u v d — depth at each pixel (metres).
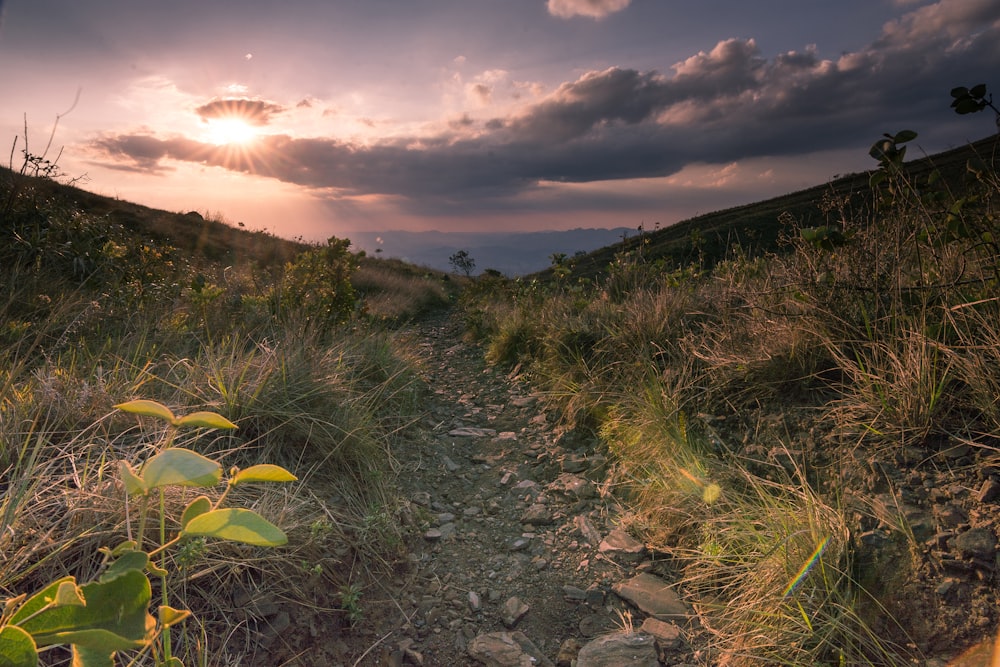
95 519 2.16
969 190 3.15
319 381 3.99
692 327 4.91
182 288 5.96
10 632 0.50
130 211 19.50
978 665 1.79
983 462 2.45
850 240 3.51
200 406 3.25
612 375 4.85
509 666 2.21
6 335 3.63
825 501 2.61
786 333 3.72
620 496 3.44
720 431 3.50
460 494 3.70
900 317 3.21
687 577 2.63
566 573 2.82
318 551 2.55
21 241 5.26
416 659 2.24
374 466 3.56
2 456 2.38
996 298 2.81
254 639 2.09
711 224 35.09
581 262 29.36
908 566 2.16
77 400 2.83
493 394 5.82
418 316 13.30
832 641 2.01
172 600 2.08
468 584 2.75
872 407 2.93
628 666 2.16
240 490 2.71
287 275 6.40
